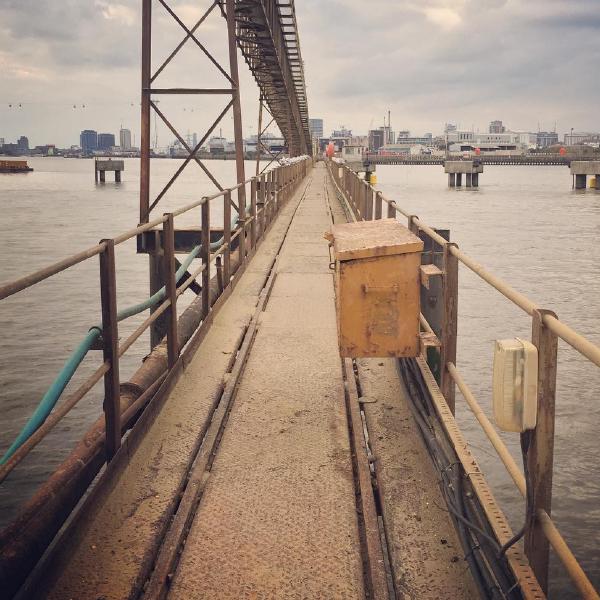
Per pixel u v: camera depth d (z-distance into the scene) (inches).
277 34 1054.4
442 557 144.9
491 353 585.6
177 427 211.2
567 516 331.3
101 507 162.1
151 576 138.0
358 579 137.4
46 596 130.7
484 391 496.7
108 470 168.6
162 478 178.7
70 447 420.8
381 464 185.9
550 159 7071.9
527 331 653.9
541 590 114.0
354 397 234.4
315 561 143.1
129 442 187.2
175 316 254.4
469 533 143.2
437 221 1839.3
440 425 194.9
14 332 674.2
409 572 140.4
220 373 262.2
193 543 149.6
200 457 189.3
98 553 145.6
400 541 150.7
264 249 594.6
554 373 112.2
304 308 371.6
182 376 257.3
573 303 797.9
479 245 1302.9
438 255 273.4
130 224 1756.9
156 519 158.9
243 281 451.5
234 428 212.4
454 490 155.3
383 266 205.2
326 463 188.4
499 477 371.6
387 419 216.7
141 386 222.2
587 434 421.4
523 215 2050.9
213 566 141.4
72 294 849.5
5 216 1952.5
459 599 132.1
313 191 1456.7
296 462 189.0
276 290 418.6
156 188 4055.1
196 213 2112.5
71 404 148.9
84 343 165.0
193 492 170.1
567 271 1007.6
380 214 405.7
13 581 133.0
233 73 584.4
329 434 207.8
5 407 485.7
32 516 148.1
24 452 125.3
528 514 118.2
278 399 236.7
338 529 155.0
